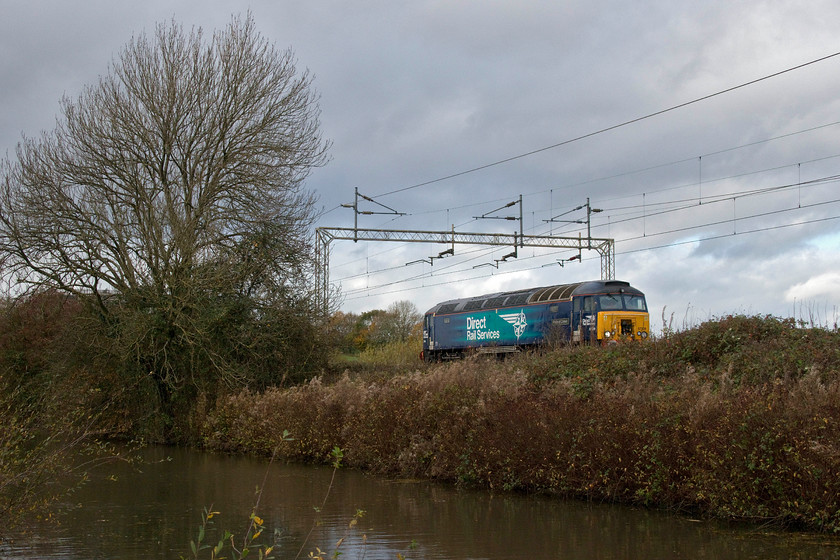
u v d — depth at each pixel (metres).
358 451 17.27
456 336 39.12
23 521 10.53
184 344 24.61
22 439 9.89
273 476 16.44
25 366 25.16
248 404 21.97
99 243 24.38
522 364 19.20
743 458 10.38
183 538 10.30
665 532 10.06
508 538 9.92
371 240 34.78
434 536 10.12
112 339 24.52
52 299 25.14
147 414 25.03
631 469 11.94
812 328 16.33
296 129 26.72
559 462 12.80
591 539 9.77
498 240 35.78
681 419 11.50
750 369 14.61
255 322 26.09
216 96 25.78
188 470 17.73
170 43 25.75
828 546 9.04
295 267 27.08
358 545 9.67
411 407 16.02
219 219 25.34
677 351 17.36
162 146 25.47
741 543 9.34
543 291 33.53
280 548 9.63
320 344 28.02
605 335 29.81
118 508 12.66
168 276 24.58
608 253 37.75
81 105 24.94
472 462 14.19
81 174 24.31
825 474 9.52
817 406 10.07
